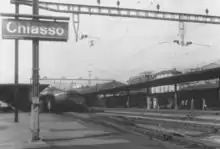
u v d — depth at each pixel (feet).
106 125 63.62
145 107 180.96
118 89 184.55
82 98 139.54
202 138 43.83
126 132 52.34
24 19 40.50
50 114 108.37
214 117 77.66
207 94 132.05
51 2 83.56
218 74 112.57
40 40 41.65
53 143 40.86
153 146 38.14
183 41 107.65
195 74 113.70
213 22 100.22
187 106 145.38
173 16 95.20
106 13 88.38
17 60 74.59
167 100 162.40
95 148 36.88
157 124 67.26
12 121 76.33
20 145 38.86
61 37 41.98
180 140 41.47
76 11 85.71
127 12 90.58
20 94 138.31
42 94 144.05
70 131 54.19
